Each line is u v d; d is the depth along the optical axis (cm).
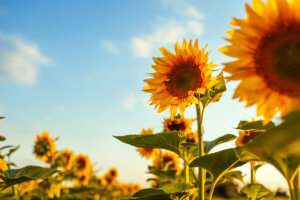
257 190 108
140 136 92
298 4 69
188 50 100
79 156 261
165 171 157
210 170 84
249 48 72
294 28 70
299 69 69
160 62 103
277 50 70
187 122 145
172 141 93
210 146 95
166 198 88
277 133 52
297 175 67
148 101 103
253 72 71
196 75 97
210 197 84
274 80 70
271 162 68
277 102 70
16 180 108
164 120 147
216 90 93
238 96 71
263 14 71
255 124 84
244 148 62
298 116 52
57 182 188
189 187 93
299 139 51
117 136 92
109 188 368
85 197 281
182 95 99
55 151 192
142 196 89
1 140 105
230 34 73
